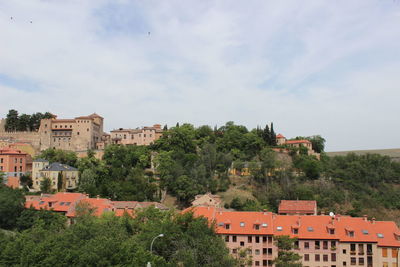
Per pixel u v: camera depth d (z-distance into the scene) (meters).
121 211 136.12
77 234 85.56
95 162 194.38
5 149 197.38
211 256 81.19
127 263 69.25
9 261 74.31
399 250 102.06
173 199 178.62
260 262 105.81
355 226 108.94
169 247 89.25
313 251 104.88
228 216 114.94
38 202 139.38
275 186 185.75
